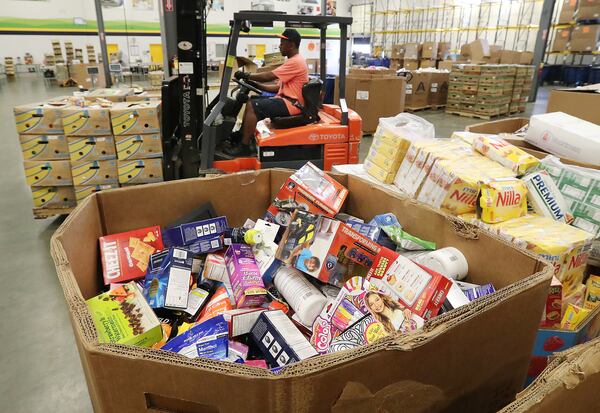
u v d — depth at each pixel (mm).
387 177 1854
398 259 1035
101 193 1296
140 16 11805
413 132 1938
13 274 2693
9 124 6930
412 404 715
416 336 667
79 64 9594
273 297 1131
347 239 1107
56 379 1839
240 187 1547
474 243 1120
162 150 3400
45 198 3328
